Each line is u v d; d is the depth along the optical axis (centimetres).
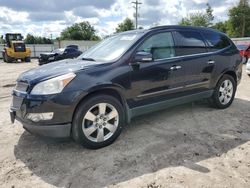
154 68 424
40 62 1956
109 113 386
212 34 540
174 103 470
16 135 436
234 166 325
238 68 577
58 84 342
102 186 291
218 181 293
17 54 2645
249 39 2486
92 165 334
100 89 371
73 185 294
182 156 352
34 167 333
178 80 461
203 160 341
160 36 448
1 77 1226
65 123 347
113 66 386
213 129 448
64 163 341
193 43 493
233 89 575
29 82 354
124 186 289
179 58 461
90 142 369
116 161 343
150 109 438
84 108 357
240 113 535
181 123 477
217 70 528
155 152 365
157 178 302
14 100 373
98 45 502
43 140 412
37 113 339
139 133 432
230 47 565
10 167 334
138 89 411
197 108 568
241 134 426
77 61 432
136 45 415
